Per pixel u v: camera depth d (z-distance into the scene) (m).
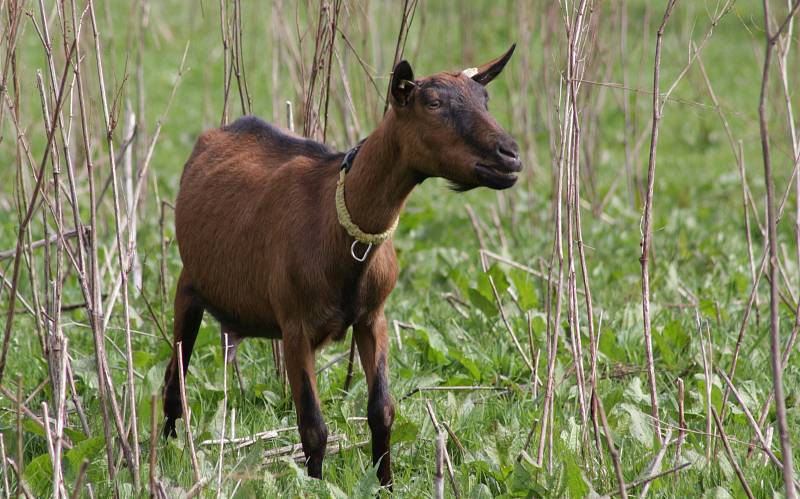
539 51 36.62
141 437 11.09
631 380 13.02
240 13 13.36
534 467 9.80
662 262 18.31
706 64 43.31
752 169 28.84
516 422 11.30
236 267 11.12
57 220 9.85
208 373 13.39
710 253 19.33
